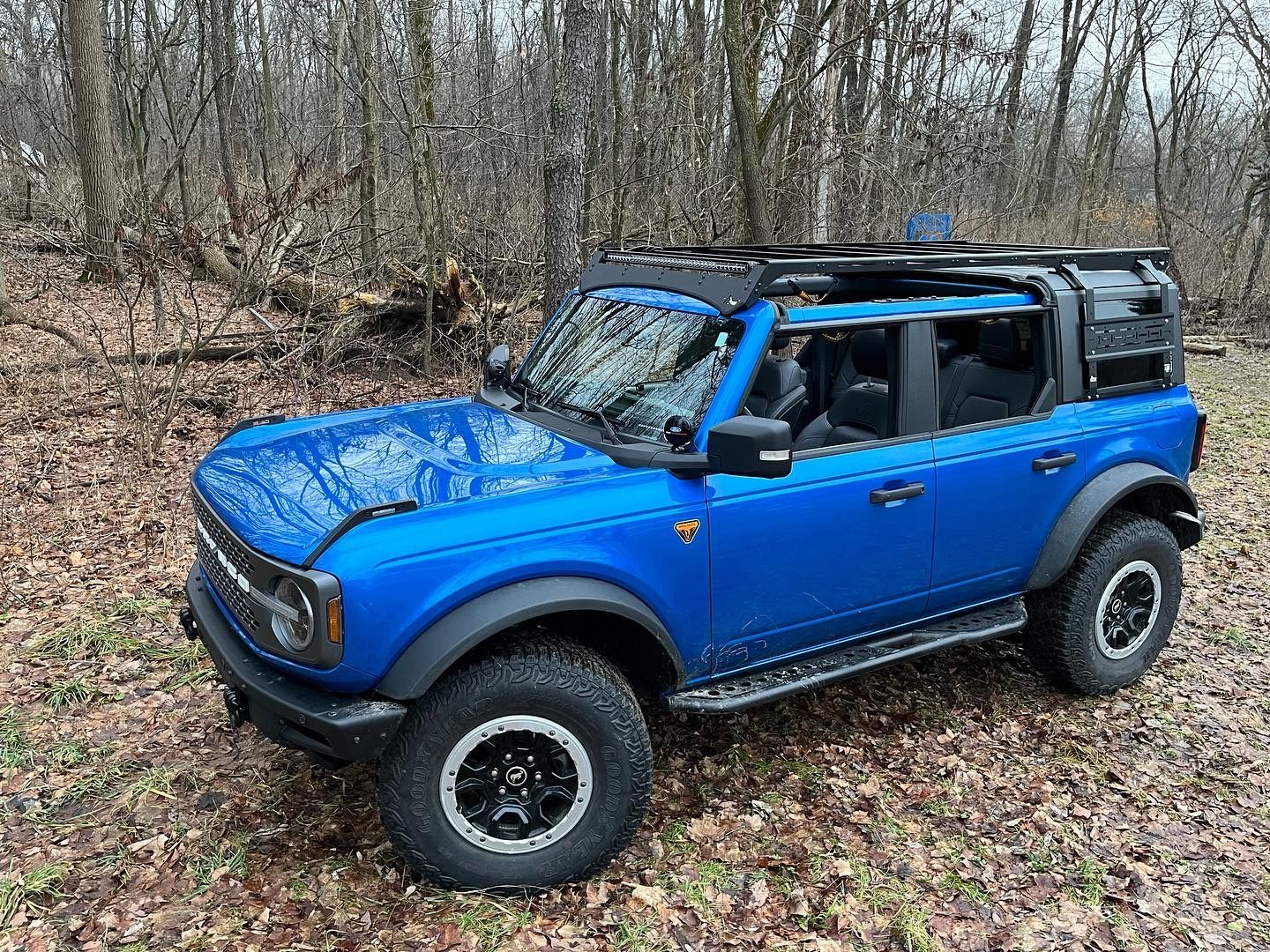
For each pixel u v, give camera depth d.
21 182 12.86
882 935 3.25
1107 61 24.47
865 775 4.14
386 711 2.99
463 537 3.08
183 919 3.15
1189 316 17.33
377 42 10.99
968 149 14.12
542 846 3.29
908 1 12.78
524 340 10.31
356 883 3.34
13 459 7.30
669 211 12.72
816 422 4.18
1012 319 4.45
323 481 3.37
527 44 15.38
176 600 5.30
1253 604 5.95
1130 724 4.61
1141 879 3.56
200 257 8.91
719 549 3.53
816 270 3.70
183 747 4.08
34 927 3.09
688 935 3.21
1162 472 4.67
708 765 4.16
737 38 10.71
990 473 4.16
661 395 3.69
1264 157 19.70
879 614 4.09
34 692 4.39
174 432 8.05
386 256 10.48
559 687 3.18
